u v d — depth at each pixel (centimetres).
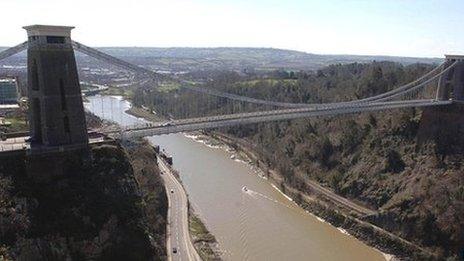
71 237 6512
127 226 7056
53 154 7069
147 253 7069
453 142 12119
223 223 10444
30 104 7394
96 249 6538
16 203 6450
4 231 6091
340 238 10344
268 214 11244
